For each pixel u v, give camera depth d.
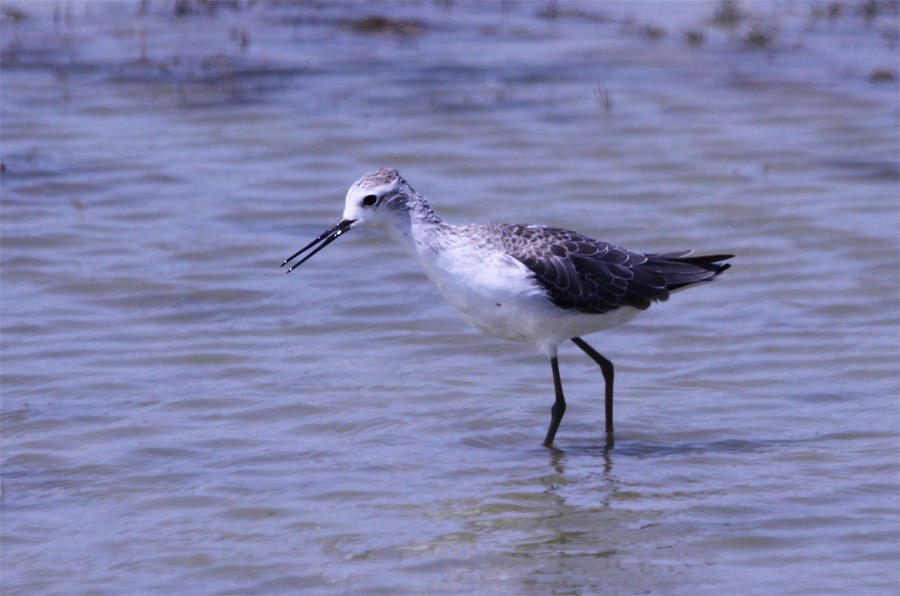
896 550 9.38
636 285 11.38
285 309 15.15
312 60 26.34
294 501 10.40
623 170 20.19
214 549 9.55
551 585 8.99
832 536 9.66
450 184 19.66
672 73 25.69
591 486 10.70
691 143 21.39
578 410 12.50
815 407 12.31
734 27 29.02
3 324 14.37
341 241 17.64
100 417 12.05
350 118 22.66
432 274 11.41
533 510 10.23
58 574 9.12
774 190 19.23
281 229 17.92
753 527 9.84
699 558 9.37
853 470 10.84
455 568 9.24
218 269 16.31
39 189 18.89
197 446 11.47
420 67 25.97
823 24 29.42
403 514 10.18
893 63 26.08
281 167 20.31
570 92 24.34
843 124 22.31
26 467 10.99
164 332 14.34
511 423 12.13
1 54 25.97
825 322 14.55
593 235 17.45
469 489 10.66
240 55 26.48
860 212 18.23
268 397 12.62
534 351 14.08
